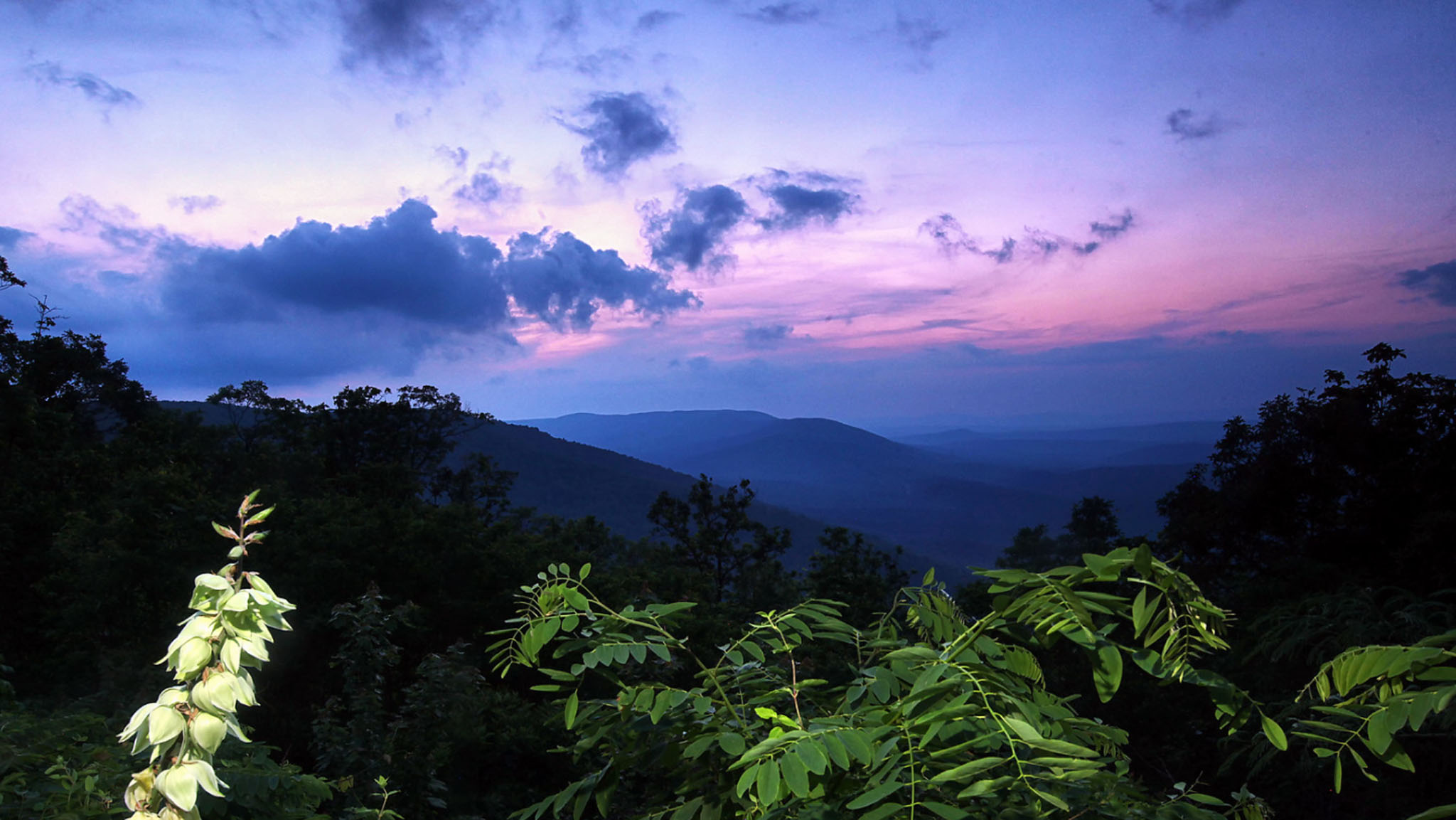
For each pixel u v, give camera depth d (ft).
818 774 5.22
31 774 11.82
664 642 6.37
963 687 5.49
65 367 134.41
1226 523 90.38
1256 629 34.71
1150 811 6.26
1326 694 4.86
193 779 3.26
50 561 59.26
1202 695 40.65
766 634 7.00
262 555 59.36
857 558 114.52
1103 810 6.03
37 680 45.78
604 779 6.79
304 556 59.77
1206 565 92.27
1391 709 4.31
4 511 65.00
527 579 71.00
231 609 3.33
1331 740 4.80
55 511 67.51
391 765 29.58
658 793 9.04
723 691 6.77
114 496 66.80
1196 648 5.23
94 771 11.59
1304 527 87.15
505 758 38.91
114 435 150.71
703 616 68.95
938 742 5.56
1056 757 5.18
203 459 111.14
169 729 3.26
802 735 5.09
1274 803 29.68
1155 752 42.60
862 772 5.55
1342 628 27.71
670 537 151.02
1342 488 81.66
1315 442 84.43
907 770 5.32
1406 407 77.25
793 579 138.72
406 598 61.41
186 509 58.65
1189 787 7.74
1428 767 25.57
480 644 63.52
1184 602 5.18
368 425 171.94
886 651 6.95
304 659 50.88
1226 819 6.46
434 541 68.95
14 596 59.57
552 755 39.37
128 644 48.57
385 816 14.38
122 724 18.31
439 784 29.86
